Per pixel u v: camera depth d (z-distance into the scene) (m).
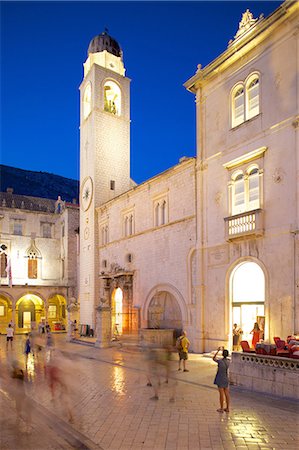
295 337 15.66
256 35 19.97
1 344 32.44
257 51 20.39
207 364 18.72
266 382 12.70
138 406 11.67
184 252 25.02
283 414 10.50
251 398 12.22
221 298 21.42
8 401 13.15
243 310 20.53
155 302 28.08
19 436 9.52
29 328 50.91
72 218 52.91
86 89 40.03
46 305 50.62
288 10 18.14
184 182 25.52
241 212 20.72
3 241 50.66
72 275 52.06
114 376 16.50
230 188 21.36
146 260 29.00
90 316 36.00
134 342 26.84
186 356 17.12
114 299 33.88
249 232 19.30
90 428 9.84
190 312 24.08
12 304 48.59
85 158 39.00
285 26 18.81
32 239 52.75
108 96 40.50
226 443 8.59
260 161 19.58
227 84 22.30
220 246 21.69
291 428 9.45
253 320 20.06
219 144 22.52
